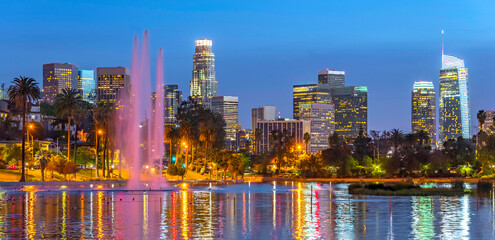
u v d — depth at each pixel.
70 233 55.69
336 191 135.25
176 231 57.62
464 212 77.00
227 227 60.94
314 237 54.38
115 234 55.28
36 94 161.75
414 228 60.38
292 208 83.44
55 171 176.75
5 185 144.12
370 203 92.81
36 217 69.12
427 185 167.62
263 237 54.28
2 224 62.38
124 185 157.62
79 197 103.00
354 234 56.06
